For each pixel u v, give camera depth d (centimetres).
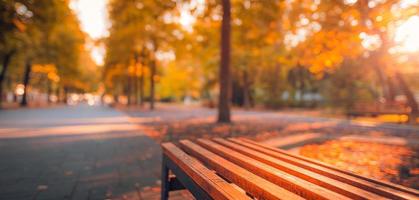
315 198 160
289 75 3931
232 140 380
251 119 1838
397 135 1005
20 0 1684
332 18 1077
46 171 545
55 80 5372
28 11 1794
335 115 2309
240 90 4512
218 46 2603
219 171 247
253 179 196
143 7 1625
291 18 1311
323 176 196
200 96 7481
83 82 6706
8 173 529
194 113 2647
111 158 664
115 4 1788
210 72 4188
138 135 1069
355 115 1948
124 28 2789
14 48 3053
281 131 1109
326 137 896
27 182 471
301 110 3328
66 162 624
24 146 839
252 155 269
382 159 607
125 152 738
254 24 1516
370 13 950
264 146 335
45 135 1086
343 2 999
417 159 604
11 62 3675
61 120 1842
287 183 189
